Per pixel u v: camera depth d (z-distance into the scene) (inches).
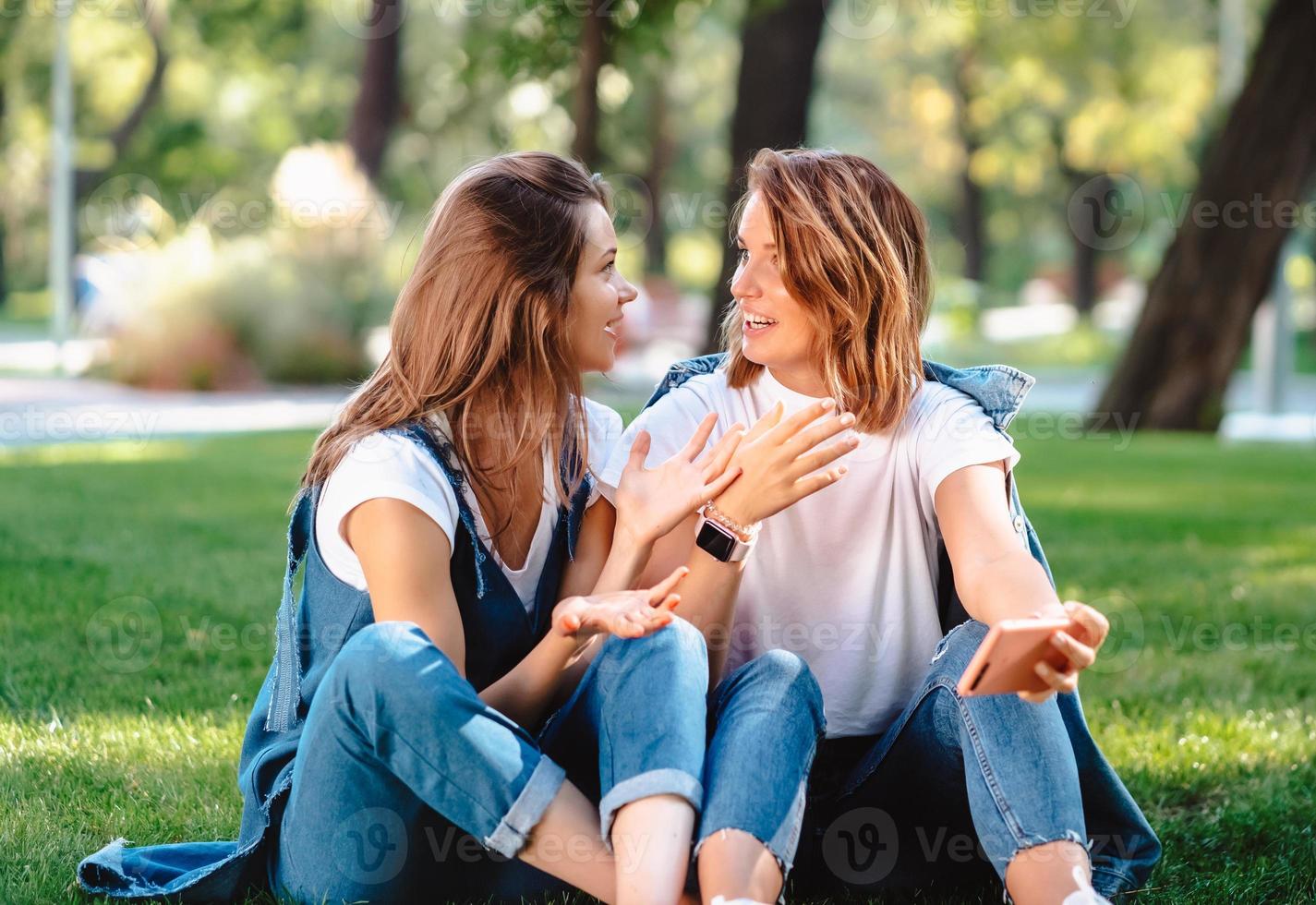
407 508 123.0
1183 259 738.8
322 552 127.0
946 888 137.9
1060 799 115.5
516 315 128.5
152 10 1382.9
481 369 127.6
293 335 912.9
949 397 135.6
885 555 136.6
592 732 120.8
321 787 118.7
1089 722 209.2
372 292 958.4
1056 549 364.5
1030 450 644.7
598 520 137.6
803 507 135.6
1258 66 711.7
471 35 562.9
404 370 129.4
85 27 1497.3
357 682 113.5
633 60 561.0
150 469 490.9
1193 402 743.1
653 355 1232.8
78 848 147.3
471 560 129.1
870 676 137.4
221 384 886.4
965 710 120.3
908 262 137.0
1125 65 1307.8
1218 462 594.6
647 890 110.4
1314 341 1649.9
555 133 922.7
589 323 135.1
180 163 1524.4
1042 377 1169.4
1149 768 184.7
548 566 135.2
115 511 393.1
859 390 134.4
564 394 133.2
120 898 131.3
